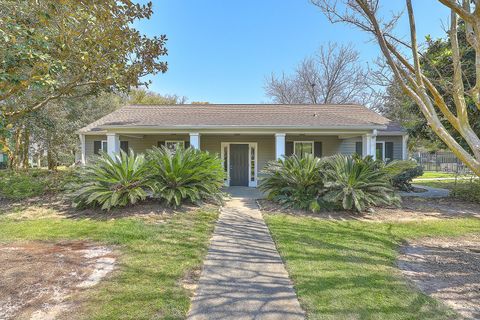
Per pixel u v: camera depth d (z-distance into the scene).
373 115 14.07
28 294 2.88
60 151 15.74
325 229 5.55
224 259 3.99
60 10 5.46
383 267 3.67
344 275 3.40
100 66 8.05
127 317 2.49
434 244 4.74
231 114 12.59
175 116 12.18
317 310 2.65
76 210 6.83
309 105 15.01
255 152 13.64
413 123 11.08
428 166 24.55
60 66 5.79
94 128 13.23
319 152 13.69
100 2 6.37
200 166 7.35
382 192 7.14
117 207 6.81
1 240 4.70
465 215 6.91
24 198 8.26
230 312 2.64
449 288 3.10
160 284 3.13
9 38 4.63
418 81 3.32
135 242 4.59
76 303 2.71
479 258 4.07
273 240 4.91
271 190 8.38
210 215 6.54
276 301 2.84
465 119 2.99
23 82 5.14
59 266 3.60
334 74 26.75
